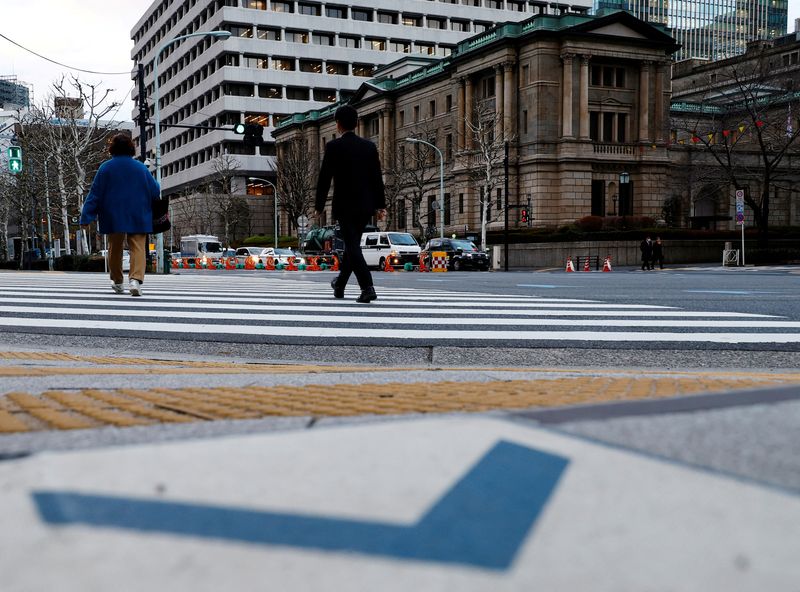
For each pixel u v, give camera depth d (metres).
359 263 7.93
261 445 1.32
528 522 0.93
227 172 81.12
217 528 0.91
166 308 7.32
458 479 1.09
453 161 59.41
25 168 52.19
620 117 53.56
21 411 2.16
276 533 0.90
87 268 28.62
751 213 63.56
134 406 2.25
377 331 5.63
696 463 1.16
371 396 2.57
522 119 52.19
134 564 0.82
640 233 44.47
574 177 50.62
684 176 53.81
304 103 87.69
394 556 0.83
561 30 50.03
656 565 0.81
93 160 49.03
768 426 1.39
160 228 8.78
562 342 5.16
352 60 88.31
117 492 1.05
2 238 75.06
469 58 55.84
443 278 20.11
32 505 1.00
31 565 0.82
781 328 5.98
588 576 0.79
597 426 1.41
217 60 86.50
